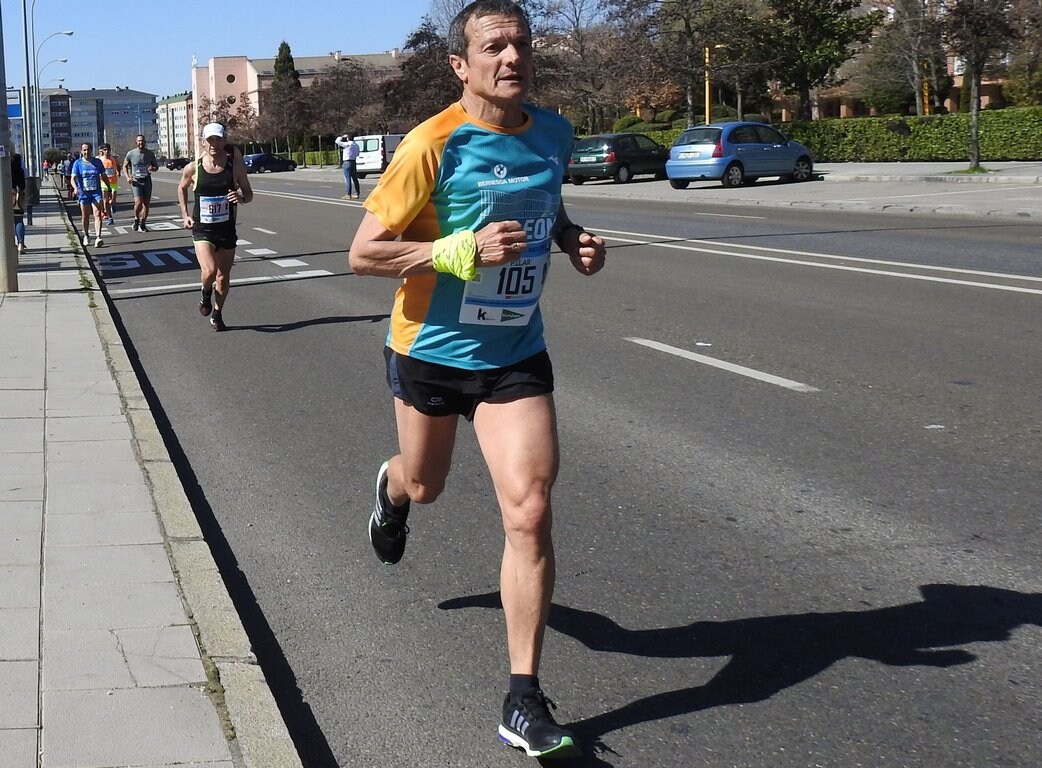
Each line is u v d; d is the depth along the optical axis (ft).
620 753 11.28
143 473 19.72
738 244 56.65
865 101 200.44
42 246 68.49
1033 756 11.07
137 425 23.25
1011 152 122.83
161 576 14.96
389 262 11.07
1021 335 31.27
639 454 21.33
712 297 39.86
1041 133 119.96
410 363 11.87
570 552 16.55
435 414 12.05
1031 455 20.67
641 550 16.57
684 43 147.43
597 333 33.76
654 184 120.16
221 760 10.57
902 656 13.14
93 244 75.05
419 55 192.95
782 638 13.67
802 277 43.80
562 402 25.45
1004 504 18.16
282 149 360.28
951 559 15.96
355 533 17.69
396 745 11.59
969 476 19.58
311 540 17.43
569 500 18.85
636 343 32.04
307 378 29.25
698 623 14.14
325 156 295.48
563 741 10.65
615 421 23.71
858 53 175.11
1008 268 44.34
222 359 32.12
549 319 36.40
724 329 33.73
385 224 11.17
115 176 97.04
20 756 10.55
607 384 27.09
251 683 12.06
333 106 297.33
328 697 12.58
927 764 10.96
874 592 14.92
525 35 11.05
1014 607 14.38
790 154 107.96
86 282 47.73
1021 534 16.87
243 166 35.83
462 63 11.18
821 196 87.45
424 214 11.46
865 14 168.96
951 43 98.68
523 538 11.14
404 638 13.99
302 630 14.29
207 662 12.46
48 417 23.97
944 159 127.75
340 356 32.07
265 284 48.47
